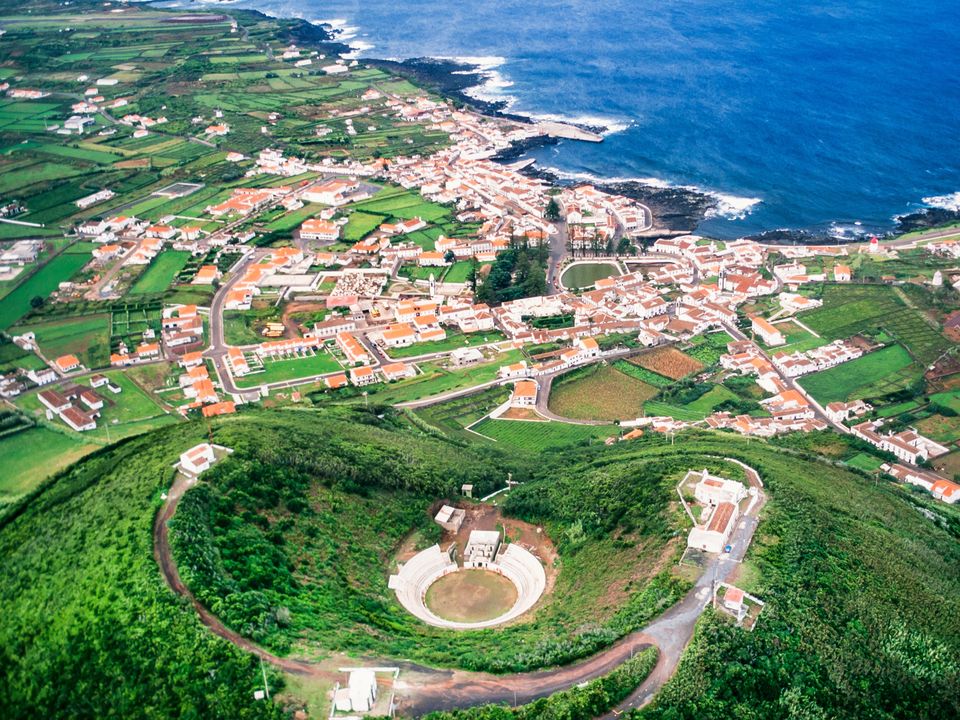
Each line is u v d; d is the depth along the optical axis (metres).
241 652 158.00
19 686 168.38
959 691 161.38
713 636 158.25
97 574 183.12
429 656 162.25
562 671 156.00
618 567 193.12
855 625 170.50
